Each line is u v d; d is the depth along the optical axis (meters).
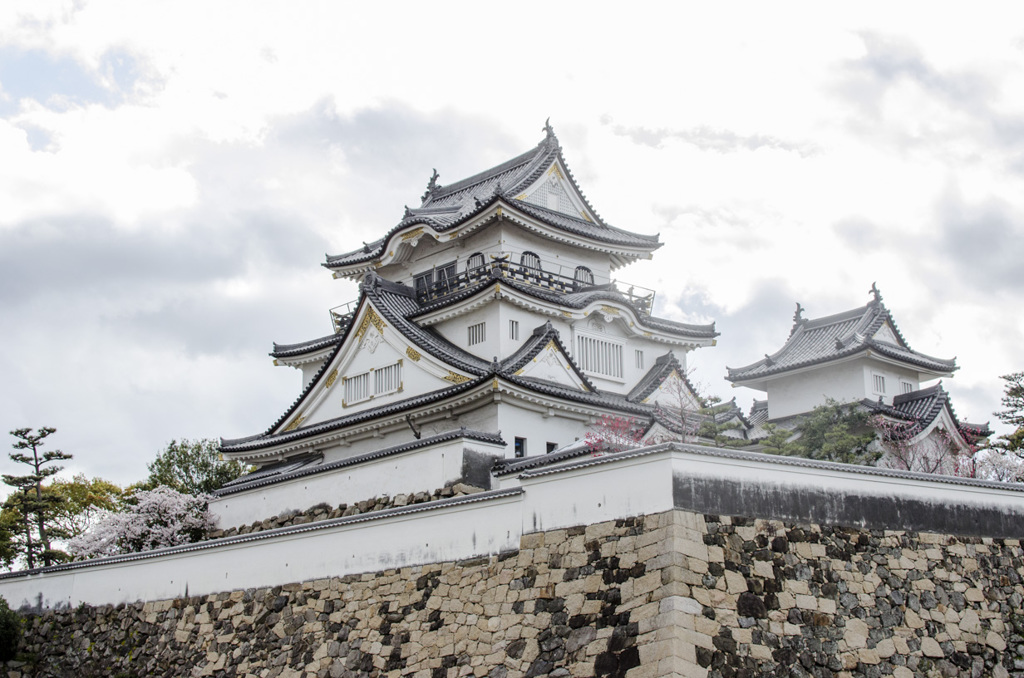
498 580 27.55
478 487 37.44
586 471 26.47
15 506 59.72
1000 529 29.64
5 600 42.25
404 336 47.09
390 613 29.88
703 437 43.66
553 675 25.22
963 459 47.84
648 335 52.50
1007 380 48.38
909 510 27.95
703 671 23.03
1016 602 28.75
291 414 52.03
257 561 34.34
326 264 59.50
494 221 51.44
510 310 47.47
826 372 53.25
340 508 41.91
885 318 53.88
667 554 24.00
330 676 30.58
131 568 38.56
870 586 26.30
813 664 24.53
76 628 39.41
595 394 47.69
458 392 42.41
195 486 65.06
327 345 55.94
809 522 26.12
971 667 26.94
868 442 42.09
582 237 54.06
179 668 35.16
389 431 46.78
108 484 69.25
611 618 24.64
